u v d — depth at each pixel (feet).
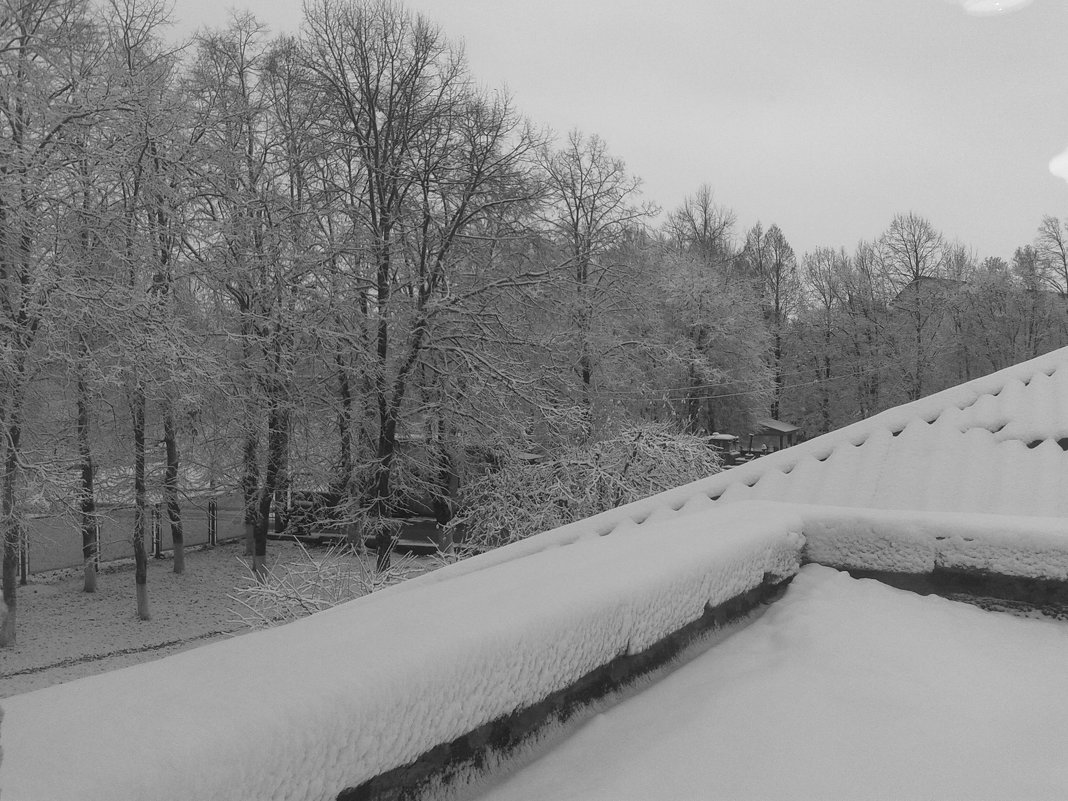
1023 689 8.29
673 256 143.64
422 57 78.54
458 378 76.07
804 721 7.57
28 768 3.90
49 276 57.93
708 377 132.46
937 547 11.73
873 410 160.35
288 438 79.82
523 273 81.51
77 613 70.85
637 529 13.85
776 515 12.98
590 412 76.38
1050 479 16.65
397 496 81.05
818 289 188.96
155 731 4.32
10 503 59.11
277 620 40.65
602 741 7.43
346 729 5.04
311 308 77.00
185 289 72.90
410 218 78.28
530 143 79.56
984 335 158.40
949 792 6.24
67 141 60.23
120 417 69.92
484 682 6.36
